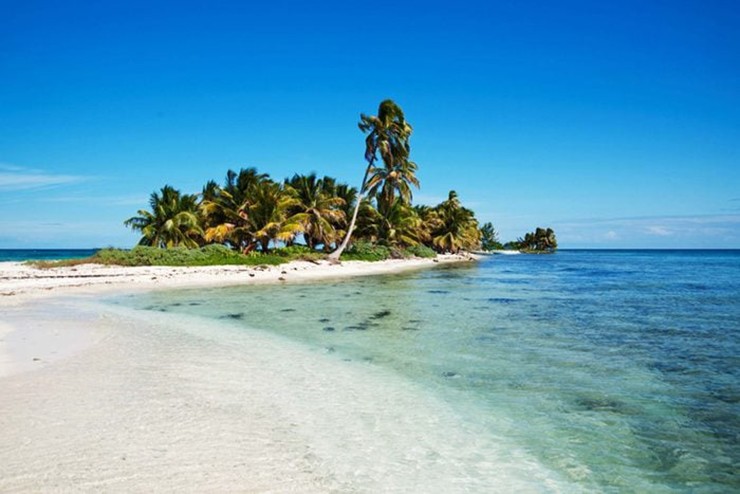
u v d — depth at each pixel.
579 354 11.78
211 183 49.06
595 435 6.89
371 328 15.11
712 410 7.91
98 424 6.67
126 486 5.04
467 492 5.29
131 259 38.25
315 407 7.78
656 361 11.12
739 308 20.80
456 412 7.71
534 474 5.73
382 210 64.44
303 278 35.12
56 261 38.81
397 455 6.14
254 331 14.30
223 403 7.77
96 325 14.52
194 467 5.55
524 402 8.23
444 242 84.19
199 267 37.47
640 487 5.48
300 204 49.47
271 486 5.22
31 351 10.85
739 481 5.63
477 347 12.51
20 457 5.62
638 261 95.44
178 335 13.36
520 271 53.06
